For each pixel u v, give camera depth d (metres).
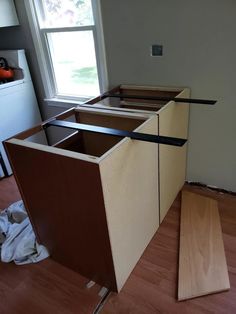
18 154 1.31
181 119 1.87
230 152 2.00
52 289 1.53
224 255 1.61
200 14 1.66
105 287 1.51
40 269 1.66
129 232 1.42
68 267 1.66
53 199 1.33
